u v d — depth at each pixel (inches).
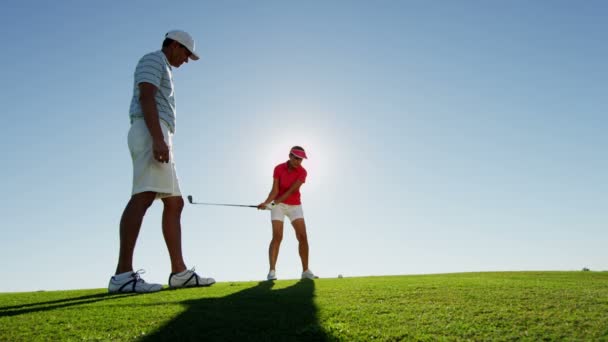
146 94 193.2
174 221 213.0
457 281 203.5
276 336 104.0
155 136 191.3
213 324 113.4
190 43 215.9
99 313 128.8
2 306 148.1
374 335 104.9
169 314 125.3
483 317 120.0
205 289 191.9
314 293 164.1
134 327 112.1
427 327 111.0
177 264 210.8
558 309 127.8
